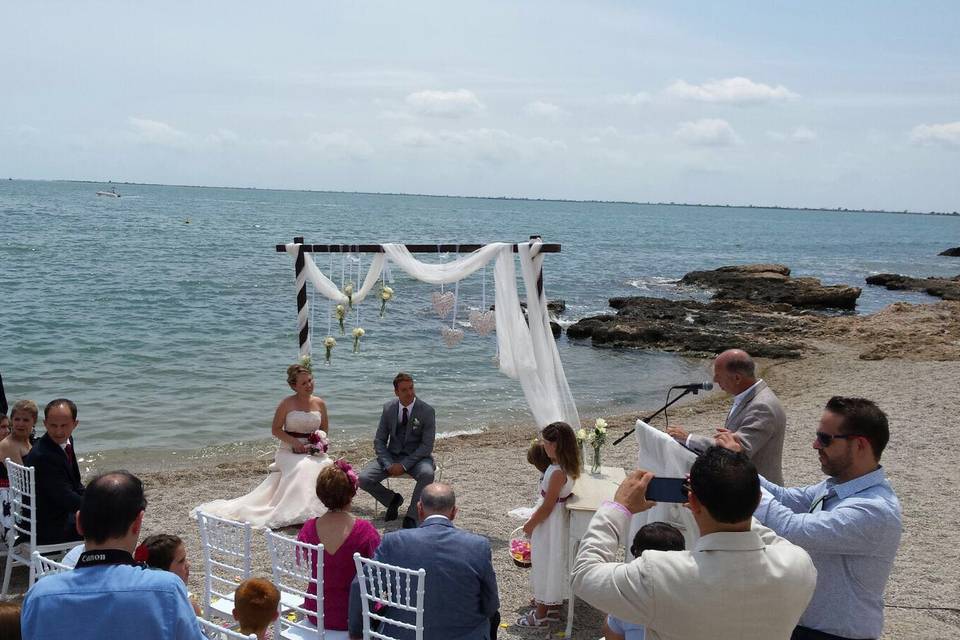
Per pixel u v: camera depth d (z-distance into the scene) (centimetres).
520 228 11800
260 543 816
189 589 698
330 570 534
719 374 548
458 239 7381
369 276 945
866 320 2912
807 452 1202
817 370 2059
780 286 4044
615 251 7756
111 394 1611
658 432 422
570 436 628
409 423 901
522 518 902
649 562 280
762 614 273
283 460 909
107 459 1211
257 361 1983
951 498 970
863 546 359
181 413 1485
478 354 2200
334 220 11862
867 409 375
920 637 600
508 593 702
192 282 3491
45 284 3222
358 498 1008
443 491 517
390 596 477
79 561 306
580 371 2153
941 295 4344
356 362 2038
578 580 293
